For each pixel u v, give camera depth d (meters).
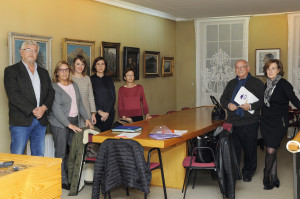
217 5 7.56
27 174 2.12
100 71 5.82
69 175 4.64
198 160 4.23
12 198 2.02
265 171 4.73
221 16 9.09
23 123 4.36
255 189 4.78
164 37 8.97
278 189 4.79
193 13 8.62
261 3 7.36
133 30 7.64
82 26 6.11
